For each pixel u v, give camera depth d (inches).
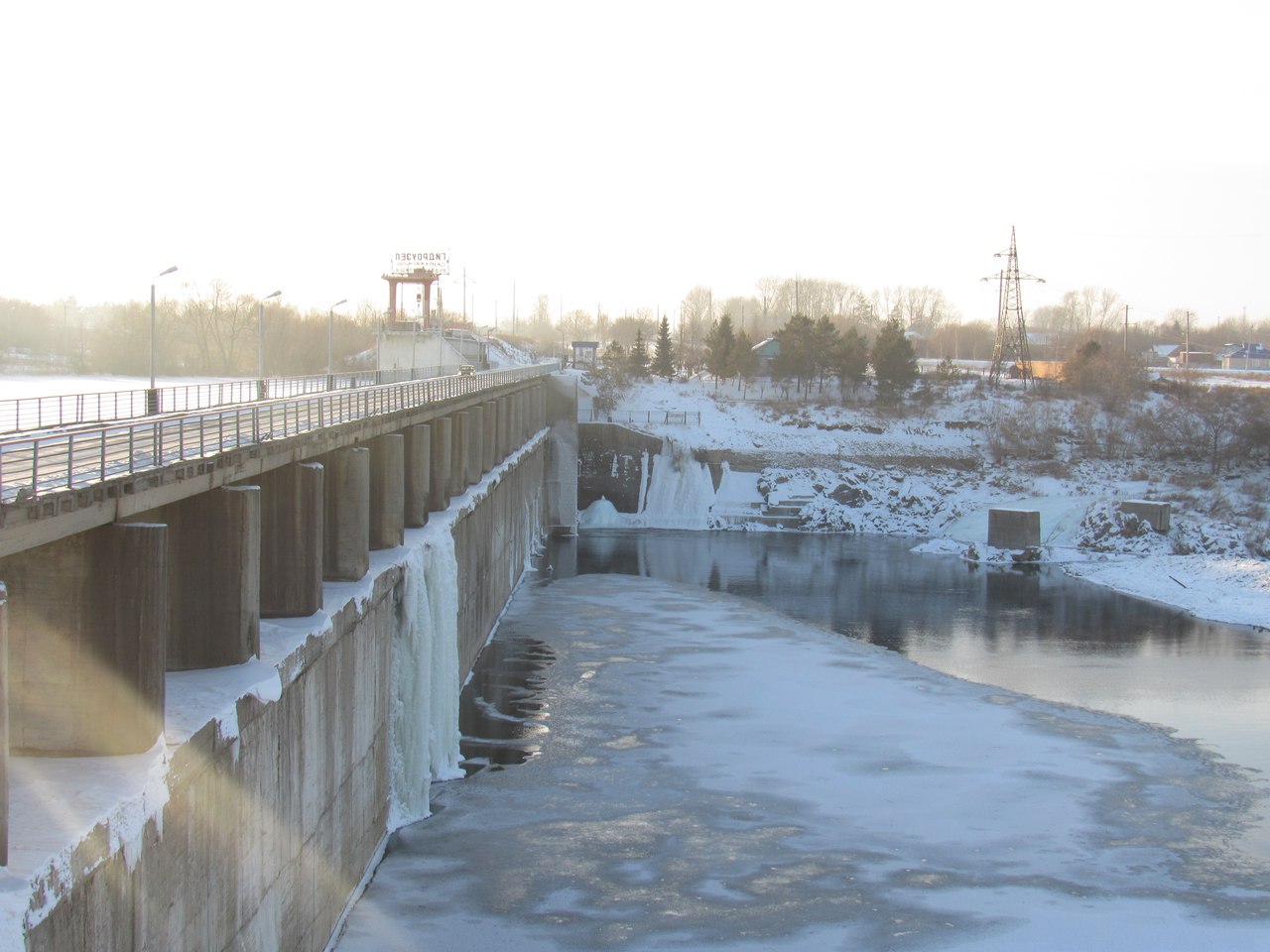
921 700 2207.2
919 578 3649.1
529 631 2755.9
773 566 3806.6
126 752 866.1
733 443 4992.6
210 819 932.0
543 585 3371.1
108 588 864.3
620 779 1745.8
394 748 1620.3
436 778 1748.3
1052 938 1288.1
